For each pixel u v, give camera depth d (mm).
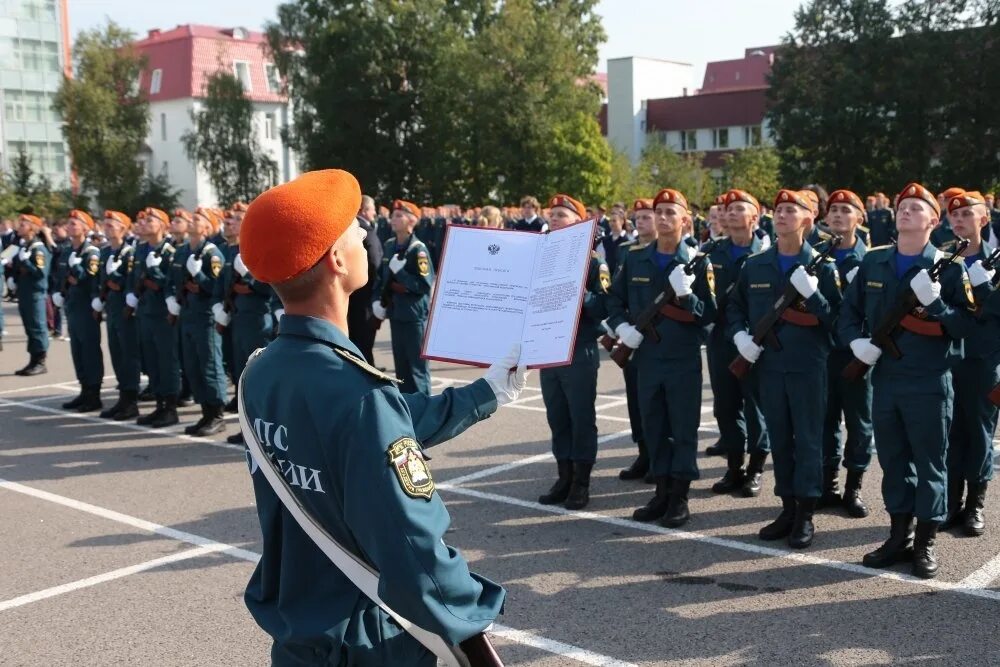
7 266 11938
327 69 39375
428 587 1722
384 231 18344
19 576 4941
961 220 5473
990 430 5324
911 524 4934
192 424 8719
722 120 50812
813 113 34062
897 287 4816
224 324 7973
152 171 54688
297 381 1859
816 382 5191
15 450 7777
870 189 34875
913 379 4723
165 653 4012
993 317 5152
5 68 47094
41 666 3912
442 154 38312
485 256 3102
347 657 1878
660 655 3902
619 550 5203
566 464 6133
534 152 36969
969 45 32375
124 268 8914
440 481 6605
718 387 6285
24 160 42531
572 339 2811
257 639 4141
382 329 15414
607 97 54812
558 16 37969
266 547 2020
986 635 4039
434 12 39875
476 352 2994
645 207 6340
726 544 5293
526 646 4004
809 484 5191
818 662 3814
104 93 44562
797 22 35219
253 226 1885
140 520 5859
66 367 12250
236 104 44062
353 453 1756
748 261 5598
